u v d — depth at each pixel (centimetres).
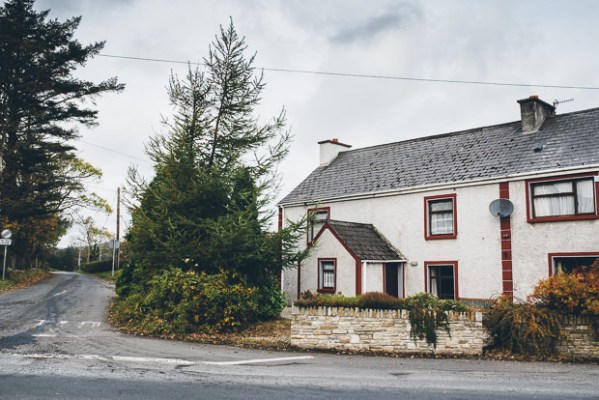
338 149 2633
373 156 2381
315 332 1152
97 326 1377
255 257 1452
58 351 996
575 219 1555
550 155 1681
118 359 935
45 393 671
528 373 926
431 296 1218
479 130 2092
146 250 1550
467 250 1789
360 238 1953
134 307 1423
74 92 2827
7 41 2505
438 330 1141
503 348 1169
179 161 1516
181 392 698
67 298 2111
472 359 1091
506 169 1741
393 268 1981
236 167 1557
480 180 1770
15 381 735
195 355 1015
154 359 951
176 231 1465
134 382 750
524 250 1650
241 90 1620
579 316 1150
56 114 2877
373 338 1142
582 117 1786
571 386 802
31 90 2662
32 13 2738
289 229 1538
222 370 870
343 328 1145
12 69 2683
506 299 1254
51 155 3181
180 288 1344
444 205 1895
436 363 1027
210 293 1320
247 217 1468
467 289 1772
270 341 1223
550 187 1634
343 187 2262
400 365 991
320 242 1986
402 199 2006
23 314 1573
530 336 1131
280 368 909
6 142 2925
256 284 1564
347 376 852
